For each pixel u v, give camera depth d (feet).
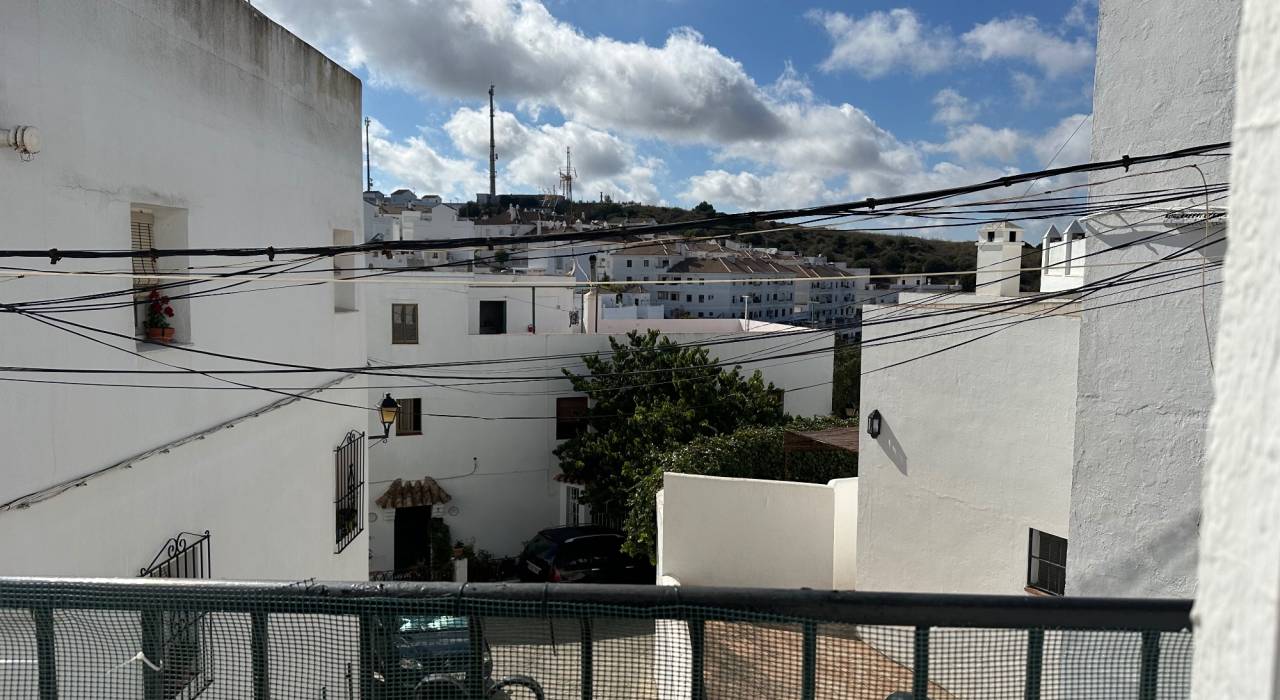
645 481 53.42
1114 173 22.61
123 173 21.70
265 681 6.68
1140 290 21.85
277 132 31.48
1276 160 2.92
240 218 28.43
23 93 18.02
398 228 116.98
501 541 71.51
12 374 17.99
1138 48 21.83
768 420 64.85
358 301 42.47
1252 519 2.97
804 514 41.11
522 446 71.67
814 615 6.42
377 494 67.46
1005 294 33.96
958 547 31.86
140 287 21.72
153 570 23.26
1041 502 28.53
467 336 69.46
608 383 69.00
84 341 20.45
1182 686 6.35
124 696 6.82
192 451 25.43
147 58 22.67
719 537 42.63
